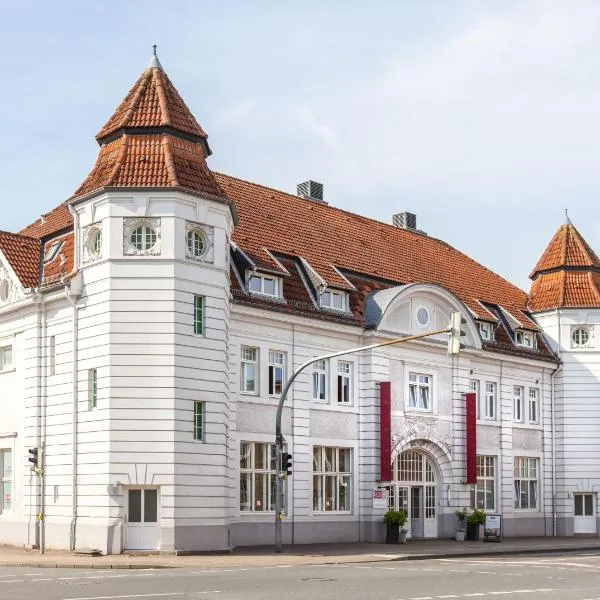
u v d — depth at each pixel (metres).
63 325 36.88
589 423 54.34
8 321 40.00
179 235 34.56
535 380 54.06
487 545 42.06
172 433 33.50
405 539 42.47
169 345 33.88
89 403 35.16
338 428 42.50
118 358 33.88
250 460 39.03
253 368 39.56
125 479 33.38
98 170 36.06
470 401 48.44
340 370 43.19
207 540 33.97
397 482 45.31
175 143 36.03
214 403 34.91
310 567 28.66
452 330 30.41
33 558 31.44
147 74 37.72
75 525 34.62
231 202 36.31
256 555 33.38
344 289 43.44
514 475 52.22
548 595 20.34
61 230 40.22
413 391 46.28
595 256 57.16
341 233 48.66
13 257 39.78
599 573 26.70
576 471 54.09
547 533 53.75
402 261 50.81
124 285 34.25
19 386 38.88
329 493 42.19
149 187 34.38
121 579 24.09
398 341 32.03
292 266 42.66
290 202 47.91
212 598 19.38
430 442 46.69
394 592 20.78
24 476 38.12
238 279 39.25
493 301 54.31
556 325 55.28
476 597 19.83
